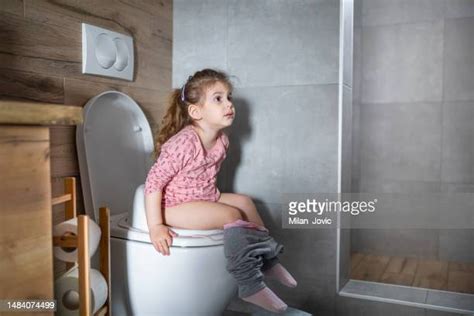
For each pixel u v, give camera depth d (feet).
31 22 3.78
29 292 2.48
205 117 4.57
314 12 5.21
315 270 5.34
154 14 5.48
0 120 2.19
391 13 7.59
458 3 7.15
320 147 5.24
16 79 3.66
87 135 4.35
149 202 4.07
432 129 7.40
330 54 5.16
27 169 2.46
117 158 4.79
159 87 5.65
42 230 2.57
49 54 3.97
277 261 4.39
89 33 4.37
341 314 5.29
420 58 7.43
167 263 3.78
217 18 5.68
